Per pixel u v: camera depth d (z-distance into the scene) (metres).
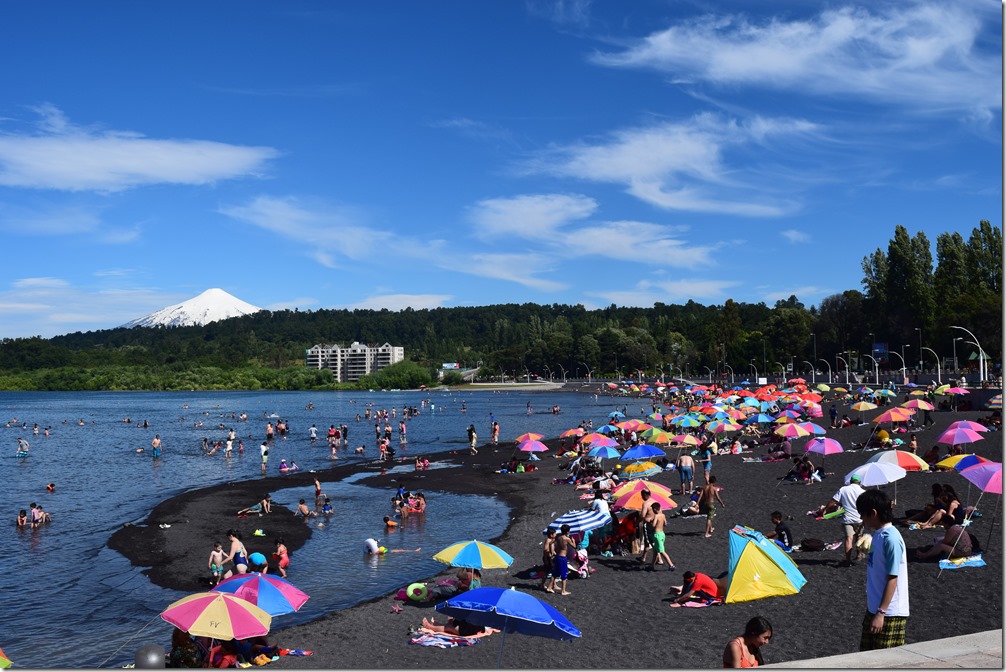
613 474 38.19
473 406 154.12
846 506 20.33
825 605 17.03
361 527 32.91
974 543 18.83
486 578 22.62
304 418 121.19
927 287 121.62
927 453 34.00
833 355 160.50
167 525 33.59
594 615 18.09
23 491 45.78
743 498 32.53
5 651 18.64
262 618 14.51
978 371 97.62
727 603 17.06
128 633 19.88
